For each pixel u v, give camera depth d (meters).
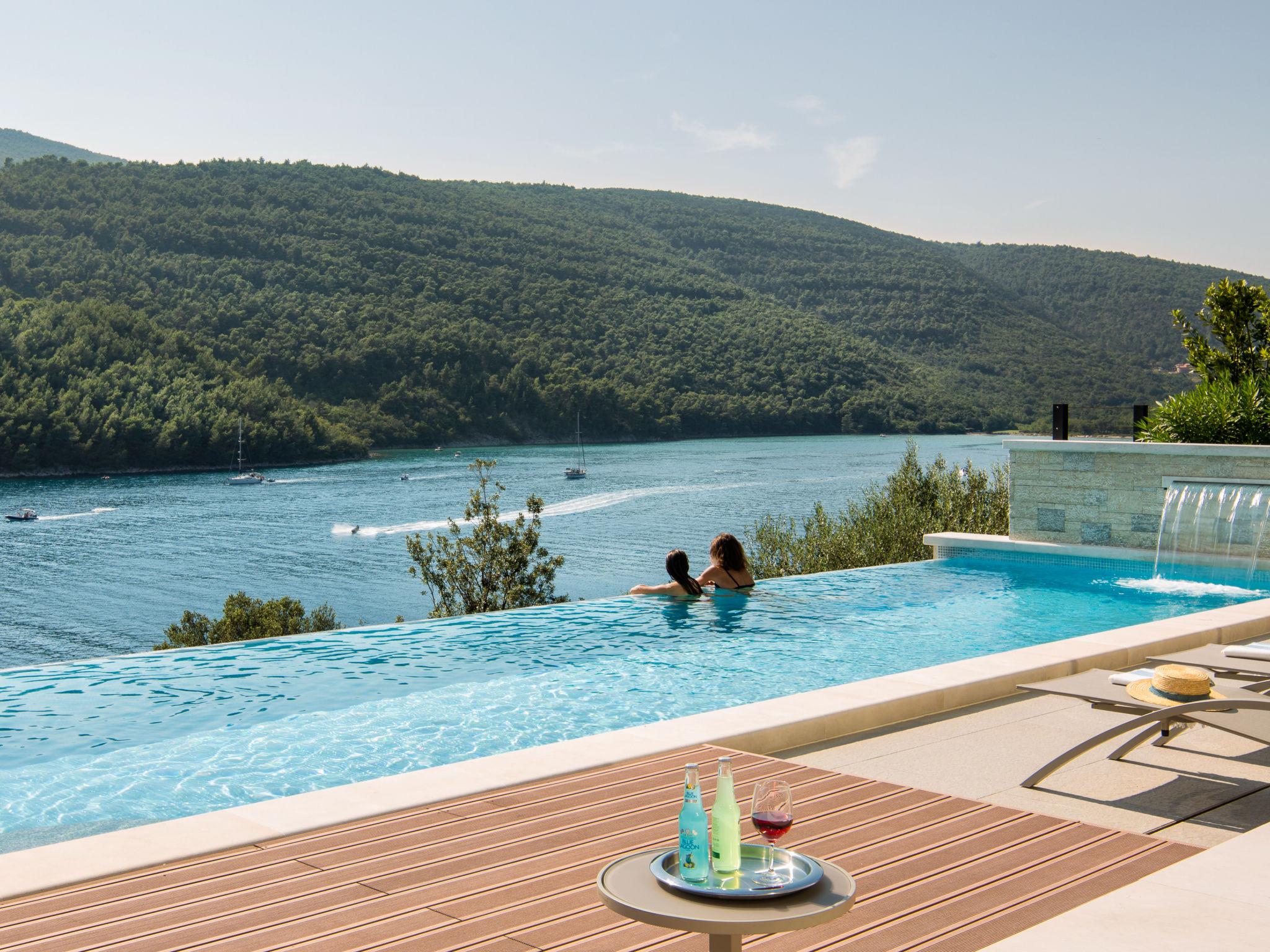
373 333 147.75
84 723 6.43
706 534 64.81
